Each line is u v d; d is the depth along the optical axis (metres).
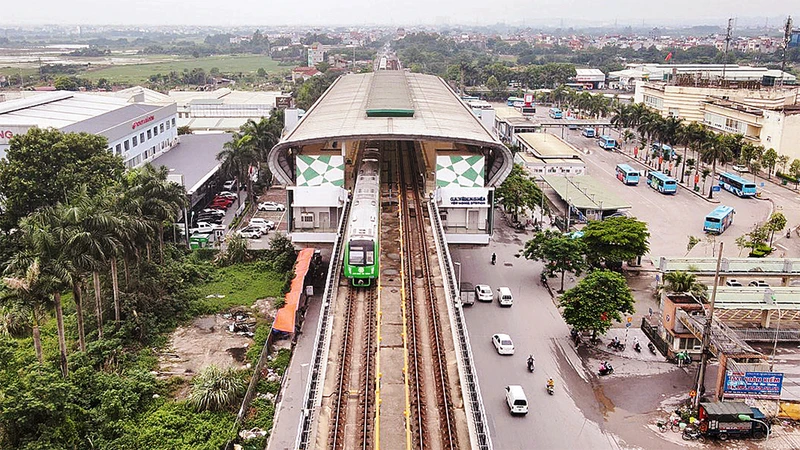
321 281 72.00
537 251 72.75
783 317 62.34
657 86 185.88
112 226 51.03
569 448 44.12
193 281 70.88
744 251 85.31
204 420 46.12
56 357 52.38
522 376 53.16
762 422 45.28
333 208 68.31
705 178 121.88
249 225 90.56
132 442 42.78
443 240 59.53
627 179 121.75
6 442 38.62
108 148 94.25
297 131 74.00
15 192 73.81
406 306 51.94
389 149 95.44
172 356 56.28
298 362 55.34
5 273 48.81
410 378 42.88
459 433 38.06
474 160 67.56
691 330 53.41
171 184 70.69
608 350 57.75
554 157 124.38
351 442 37.31
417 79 118.88
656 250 85.19
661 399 50.12
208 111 174.62
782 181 124.38
